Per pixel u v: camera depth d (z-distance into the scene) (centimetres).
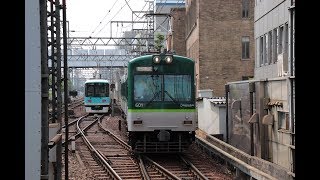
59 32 705
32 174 351
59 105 717
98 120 3064
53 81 723
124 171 1205
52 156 648
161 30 4994
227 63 3300
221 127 1702
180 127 1382
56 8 703
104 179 1123
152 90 1384
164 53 1412
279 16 1628
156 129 1371
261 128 1142
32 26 358
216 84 3288
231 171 1180
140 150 1420
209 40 3281
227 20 3291
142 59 1388
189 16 3969
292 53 812
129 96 1381
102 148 1697
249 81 1262
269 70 1791
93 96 3681
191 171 1202
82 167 1274
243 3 3291
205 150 1566
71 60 5019
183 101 1391
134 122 1367
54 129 654
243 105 1341
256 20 2056
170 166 1292
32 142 354
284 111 993
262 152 1140
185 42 4372
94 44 3700
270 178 826
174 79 1396
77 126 2512
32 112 354
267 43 1833
